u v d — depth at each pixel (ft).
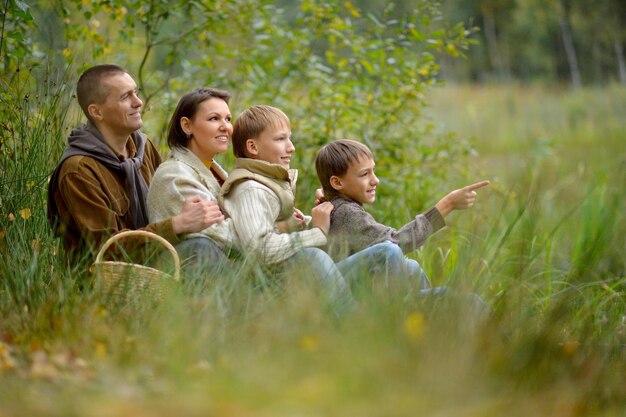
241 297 24.02
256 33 46.11
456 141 48.75
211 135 27.99
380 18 47.21
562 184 55.47
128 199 27.89
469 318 22.38
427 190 46.47
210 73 46.37
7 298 24.67
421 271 27.04
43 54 39.17
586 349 22.95
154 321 23.03
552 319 23.82
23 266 26.73
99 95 27.73
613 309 31.37
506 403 19.16
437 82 45.55
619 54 177.17
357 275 25.90
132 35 42.42
